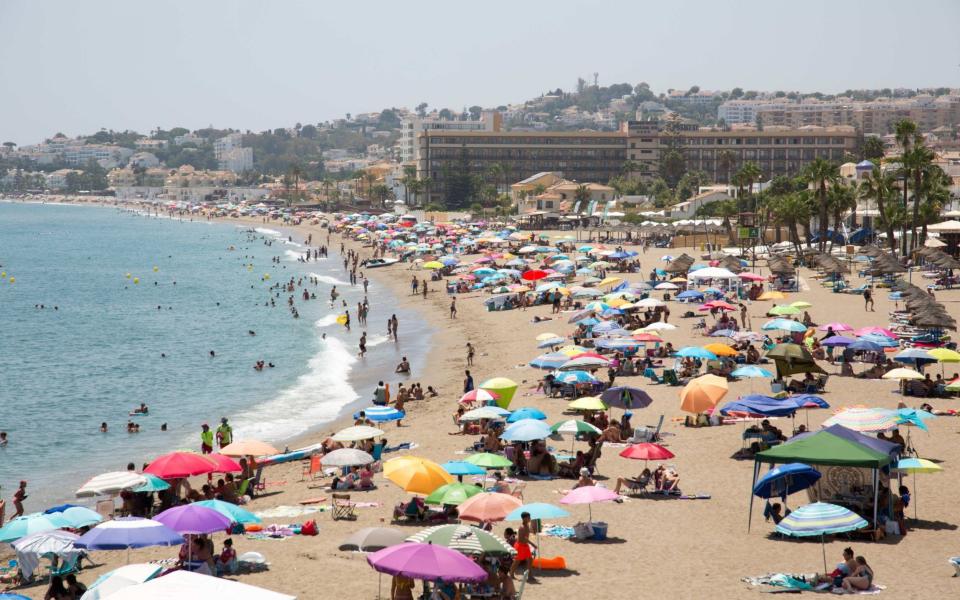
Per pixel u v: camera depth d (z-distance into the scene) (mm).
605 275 158500
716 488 48312
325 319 140375
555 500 46531
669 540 40281
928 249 131875
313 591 35438
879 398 66625
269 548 41219
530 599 33656
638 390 58469
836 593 33250
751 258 179250
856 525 34188
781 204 192625
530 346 101938
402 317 136875
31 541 37062
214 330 133125
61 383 96812
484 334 113625
